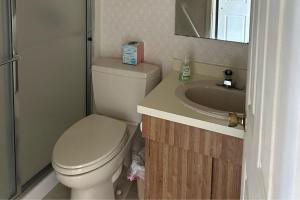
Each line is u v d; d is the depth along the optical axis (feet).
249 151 3.81
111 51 8.80
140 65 8.21
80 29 8.32
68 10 7.81
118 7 8.41
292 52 1.85
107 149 6.82
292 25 1.86
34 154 7.54
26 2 6.61
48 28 7.29
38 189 7.80
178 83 7.37
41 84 7.36
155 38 8.25
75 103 8.61
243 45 7.45
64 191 8.25
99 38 8.77
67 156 6.66
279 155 2.01
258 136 3.02
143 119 6.45
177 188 6.57
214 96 7.23
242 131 5.58
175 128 6.18
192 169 6.31
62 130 8.29
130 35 8.49
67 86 8.19
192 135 6.07
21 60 6.72
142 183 7.72
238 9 7.20
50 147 8.00
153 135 6.43
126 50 8.16
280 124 2.02
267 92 2.58
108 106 8.25
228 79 7.23
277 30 2.19
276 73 2.19
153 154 6.61
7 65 6.41
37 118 7.42
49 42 7.38
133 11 8.30
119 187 8.45
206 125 5.85
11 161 6.95
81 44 8.45
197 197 6.42
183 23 7.84
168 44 8.15
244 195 4.25
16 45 6.43
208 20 7.55
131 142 7.71
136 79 7.80
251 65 4.16
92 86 8.59
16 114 6.71
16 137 6.83
